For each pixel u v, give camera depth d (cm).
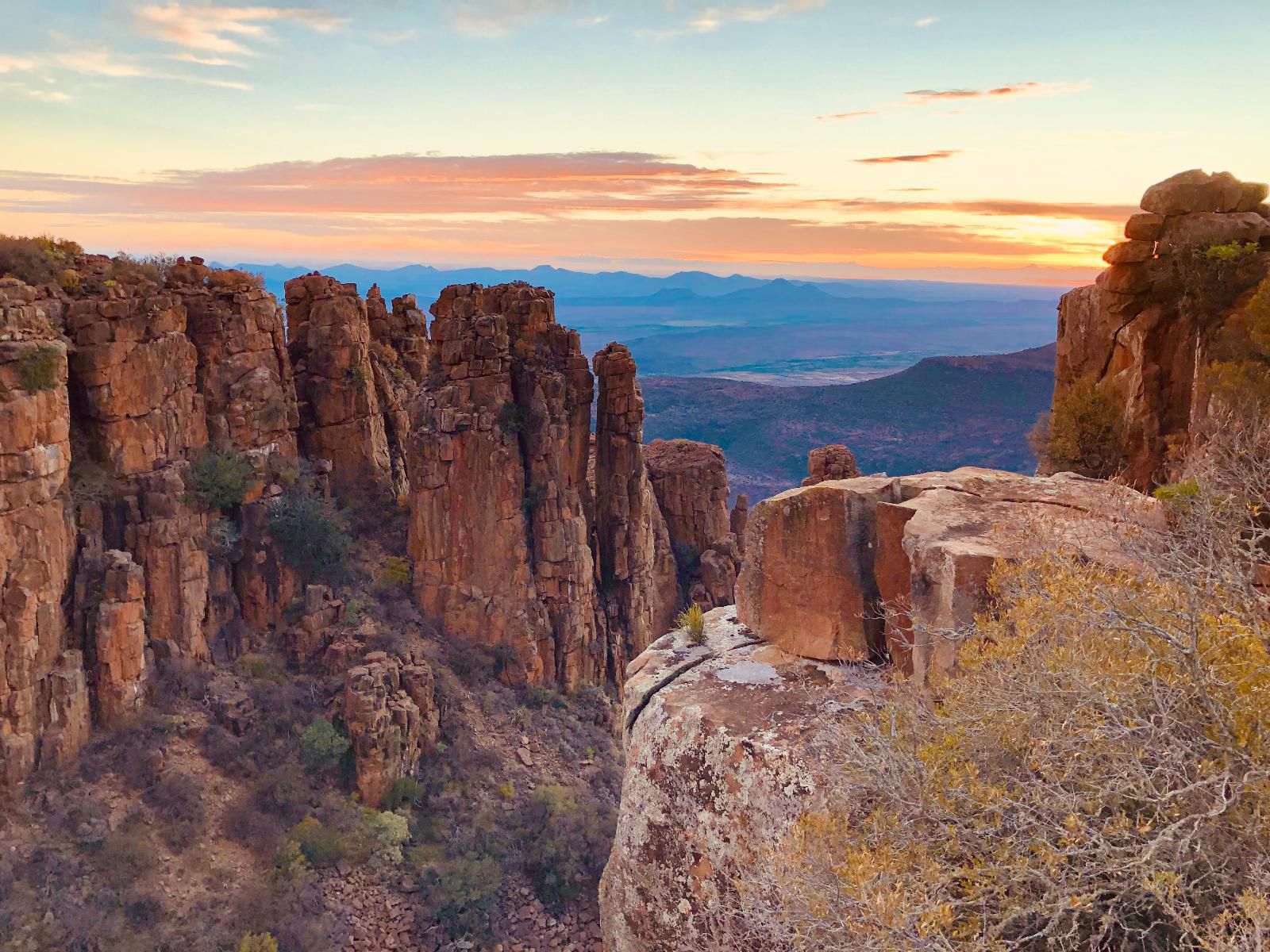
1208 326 2273
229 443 4841
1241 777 529
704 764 823
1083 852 501
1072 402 2441
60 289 4359
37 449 3709
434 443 5222
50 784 3641
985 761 611
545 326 5841
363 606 5031
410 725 4366
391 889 3784
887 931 499
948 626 761
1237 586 622
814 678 891
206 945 3225
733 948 773
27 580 3694
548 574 5444
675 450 7362
